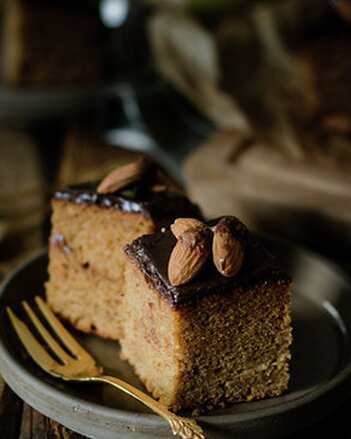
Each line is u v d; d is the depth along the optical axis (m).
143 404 0.39
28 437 0.39
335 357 0.43
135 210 0.43
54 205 0.45
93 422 0.38
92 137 0.70
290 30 0.68
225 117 0.64
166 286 0.38
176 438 0.37
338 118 0.62
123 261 0.43
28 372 0.39
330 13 0.69
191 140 0.70
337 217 0.52
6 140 0.70
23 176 0.62
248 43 0.67
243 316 0.39
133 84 0.76
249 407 0.40
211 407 0.39
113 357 0.43
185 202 0.44
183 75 0.69
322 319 0.45
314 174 0.55
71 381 0.40
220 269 0.38
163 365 0.39
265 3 0.70
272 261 0.39
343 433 0.40
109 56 0.81
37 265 0.47
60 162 0.66
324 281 0.47
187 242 0.38
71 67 0.78
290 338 0.40
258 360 0.40
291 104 0.65
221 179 0.56
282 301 0.39
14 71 0.77
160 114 0.75
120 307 0.43
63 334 0.43
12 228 0.55
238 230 0.40
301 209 0.53
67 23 0.76
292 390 0.41
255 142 0.60
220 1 0.69
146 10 0.83
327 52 0.66
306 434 0.40
